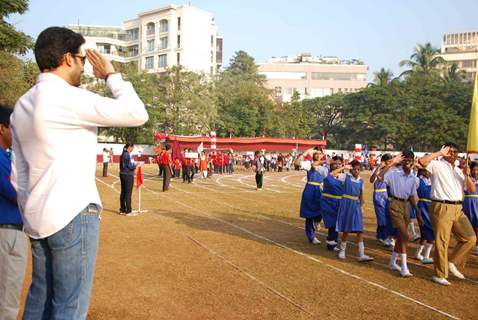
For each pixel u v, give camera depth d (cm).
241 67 7869
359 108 6138
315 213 980
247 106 5797
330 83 10681
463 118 5600
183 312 550
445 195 706
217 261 797
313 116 6875
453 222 725
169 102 5144
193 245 921
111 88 264
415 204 819
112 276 688
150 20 7200
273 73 10675
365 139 6181
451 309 586
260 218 1324
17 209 403
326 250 925
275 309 567
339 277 723
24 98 254
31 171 248
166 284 657
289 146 5153
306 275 727
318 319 537
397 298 625
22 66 2205
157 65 7131
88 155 256
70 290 250
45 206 242
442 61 6738
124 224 1148
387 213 941
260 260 816
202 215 1344
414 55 6881
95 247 259
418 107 5741
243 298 606
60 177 244
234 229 1123
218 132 5669
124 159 1310
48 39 259
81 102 244
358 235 842
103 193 1888
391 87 6106
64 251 246
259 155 2331
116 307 559
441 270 704
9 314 408
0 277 400
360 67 10669
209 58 7312
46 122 241
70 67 267
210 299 598
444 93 5800
